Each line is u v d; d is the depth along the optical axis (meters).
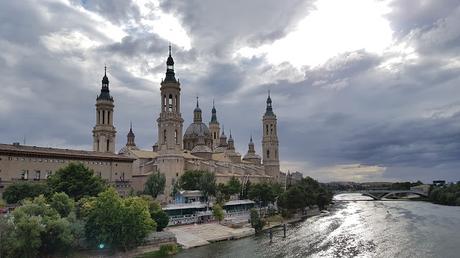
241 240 131.25
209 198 185.25
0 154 138.62
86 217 103.12
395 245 119.50
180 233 131.00
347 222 178.25
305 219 194.62
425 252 109.19
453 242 122.44
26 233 87.19
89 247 101.75
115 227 102.50
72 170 131.38
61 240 92.69
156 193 171.50
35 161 149.00
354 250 113.06
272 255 106.62
